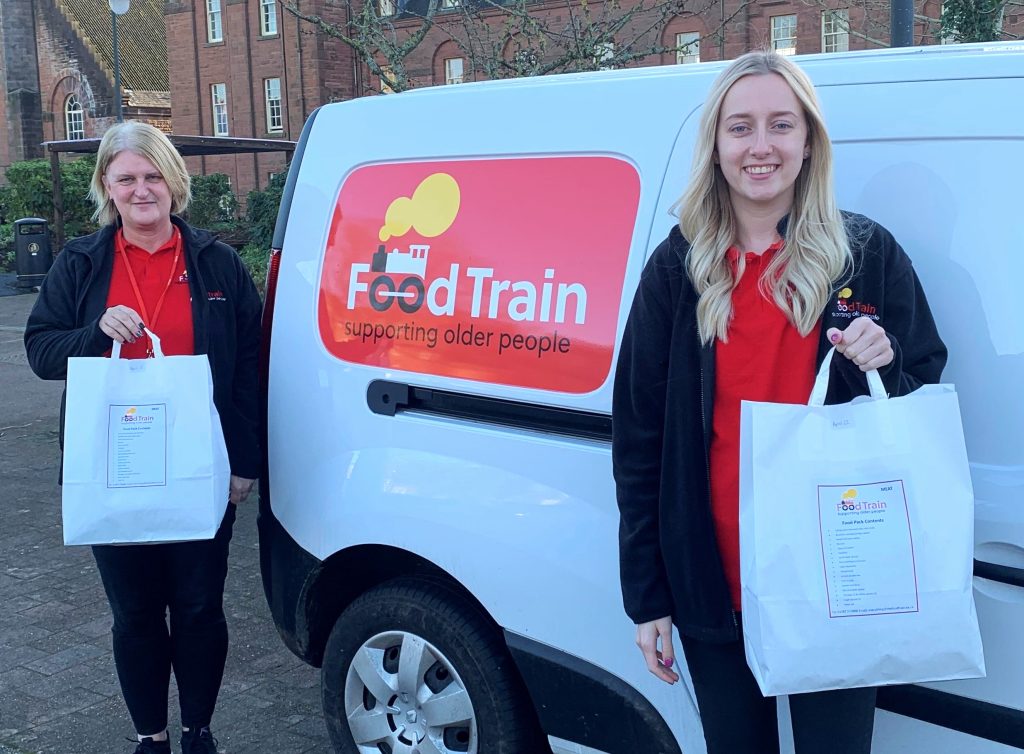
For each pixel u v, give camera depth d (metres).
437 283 2.87
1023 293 2.05
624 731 2.52
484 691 2.76
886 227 2.19
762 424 1.84
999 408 2.06
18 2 42.53
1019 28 12.22
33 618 4.73
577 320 2.57
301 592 3.16
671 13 8.34
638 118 2.54
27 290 19.41
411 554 2.93
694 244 2.00
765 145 1.92
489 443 2.71
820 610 1.83
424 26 8.84
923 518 1.81
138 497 2.83
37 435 8.42
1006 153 2.08
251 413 3.22
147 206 2.96
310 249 3.20
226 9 37.72
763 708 2.09
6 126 44.22
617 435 2.11
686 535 2.02
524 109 2.76
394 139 3.04
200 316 3.05
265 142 15.43
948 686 2.11
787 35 25.81
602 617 2.50
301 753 3.55
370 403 2.99
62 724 3.74
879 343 1.82
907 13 5.09
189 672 3.26
